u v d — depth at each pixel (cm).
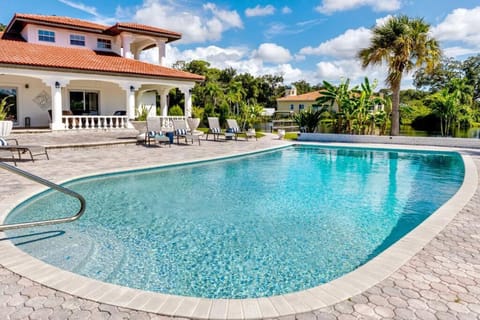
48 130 1720
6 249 396
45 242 486
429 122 2875
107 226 567
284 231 561
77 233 527
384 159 1412
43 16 2177
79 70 1775
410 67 1859
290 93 6012
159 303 281
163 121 2033
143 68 2095
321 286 308
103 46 2359
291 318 262
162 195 783
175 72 2191
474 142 1608
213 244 501
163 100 2394
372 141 1864
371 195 816
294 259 453
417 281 317
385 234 554
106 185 861
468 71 4784
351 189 877
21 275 329
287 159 1389
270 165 1242
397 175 1074
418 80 5075
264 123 3597
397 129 1930
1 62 1555
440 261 359
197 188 862
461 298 290
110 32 2306
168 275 404
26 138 1488
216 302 283
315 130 2234
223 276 404
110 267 420
